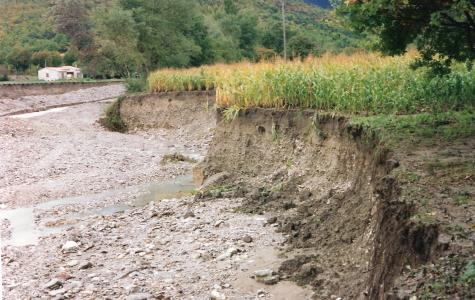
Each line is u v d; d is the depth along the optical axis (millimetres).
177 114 33406
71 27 92375
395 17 9750
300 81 15867
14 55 83500
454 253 4965
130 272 9594
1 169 21609
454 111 11859
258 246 10398
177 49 54344
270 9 90312
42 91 54562
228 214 12938
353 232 9398
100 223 13484
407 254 5668
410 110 12750
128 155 25078
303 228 10797
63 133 32375
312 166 13766
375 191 8617
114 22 49594
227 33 69250
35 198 17578
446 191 6477
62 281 9430
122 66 64750
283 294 8211
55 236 12711
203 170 18141
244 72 18984
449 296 4426
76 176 20750
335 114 13430
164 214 13656
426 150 8461
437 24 8781
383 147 9078
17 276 9969
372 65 14984
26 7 113812
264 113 16516
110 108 37344
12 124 32469
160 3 53000
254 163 16438
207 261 9883
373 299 6227
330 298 7727
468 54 10344
